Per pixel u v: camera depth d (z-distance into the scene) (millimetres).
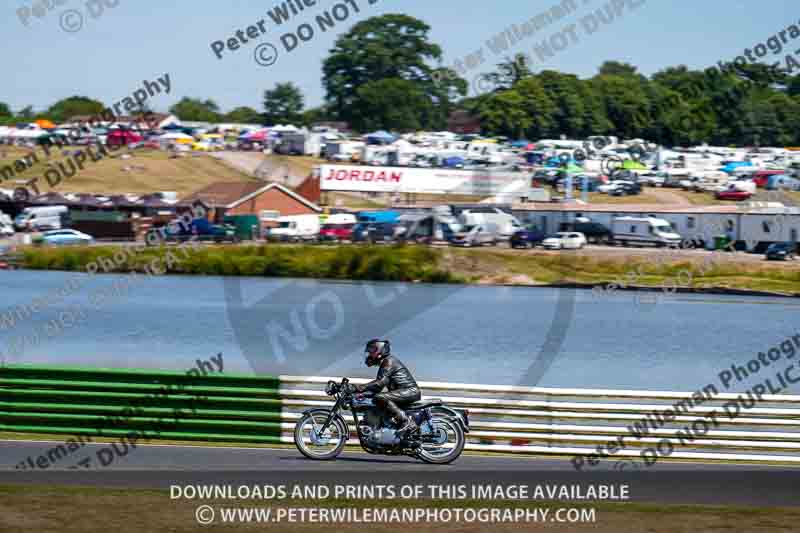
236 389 36938
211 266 144125
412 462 32781
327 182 156625
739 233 145125
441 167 172125
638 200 166625
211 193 168500
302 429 33062
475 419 45156
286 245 148625
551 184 171750
